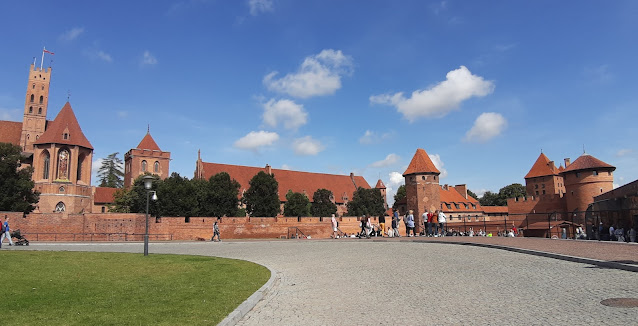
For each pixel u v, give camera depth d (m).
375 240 29.50
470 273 12.56
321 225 55.84
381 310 8.70
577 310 7.78
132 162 94.25
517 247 18.23
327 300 9.95
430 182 79.50
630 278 10.46
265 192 71.25
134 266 15.76
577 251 16.16
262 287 11.42
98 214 44.00
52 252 21.08
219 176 66.88
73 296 10.10
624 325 6.71
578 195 70.06
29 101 91.88
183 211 60.09
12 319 7.86
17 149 54.25
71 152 76.25
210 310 8.70
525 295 9.27
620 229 27.44
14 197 51.72
